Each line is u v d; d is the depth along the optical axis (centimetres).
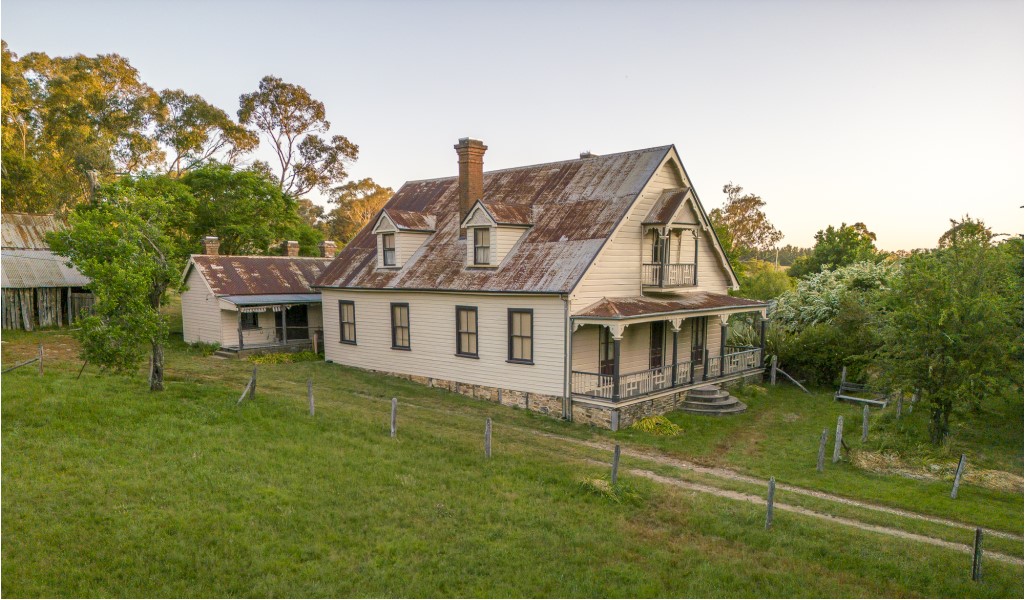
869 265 2956
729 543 1046
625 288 2058
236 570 866
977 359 1500
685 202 2189
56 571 819
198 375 2119
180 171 5819
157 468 1141
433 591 855
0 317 2752
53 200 5009
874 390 1784
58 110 5284
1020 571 971
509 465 1341
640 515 1138
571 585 892
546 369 1925
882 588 917
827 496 1320
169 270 1631
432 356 2239
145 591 804
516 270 2020
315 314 3061
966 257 1612
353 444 1392
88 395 1502
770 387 2436
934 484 1377
